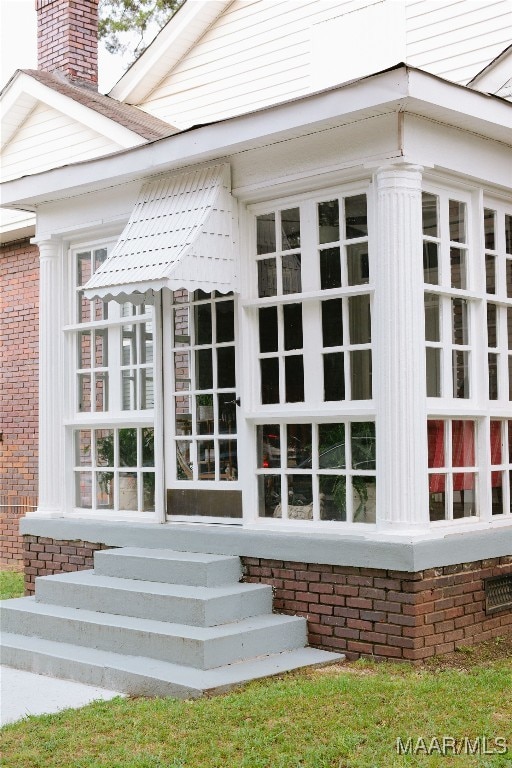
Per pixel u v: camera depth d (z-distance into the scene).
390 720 5.46
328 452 7.59
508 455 8.12
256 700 5.86
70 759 5.22
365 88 6.73
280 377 7.88
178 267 7.49
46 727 5.77
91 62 13.41
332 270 7.59
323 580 7.21
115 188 9.10
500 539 7.44
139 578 7.99
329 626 7.16
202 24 12.37
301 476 7.77
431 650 6.75
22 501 12.88
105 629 7.23
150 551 8.29
